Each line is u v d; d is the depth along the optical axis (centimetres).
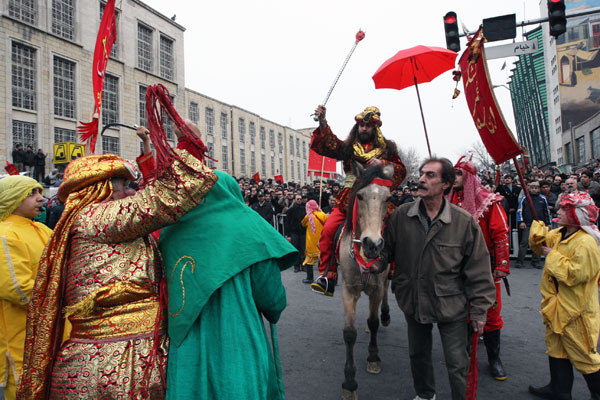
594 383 325
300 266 1046
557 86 4944
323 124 400
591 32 4481
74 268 187
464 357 277
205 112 4200
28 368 188
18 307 264
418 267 289
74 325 188
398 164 416
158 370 183
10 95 1981
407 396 370
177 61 3131
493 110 353
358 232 345
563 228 347
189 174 181
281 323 594
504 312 622
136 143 2697
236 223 197
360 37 420
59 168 1852
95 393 175
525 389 379
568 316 325
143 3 2806
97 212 187
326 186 1430
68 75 2308
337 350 486
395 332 546
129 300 188
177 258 192
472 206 394
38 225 292
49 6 2175
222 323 182
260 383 178
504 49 913
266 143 5434
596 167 1788
